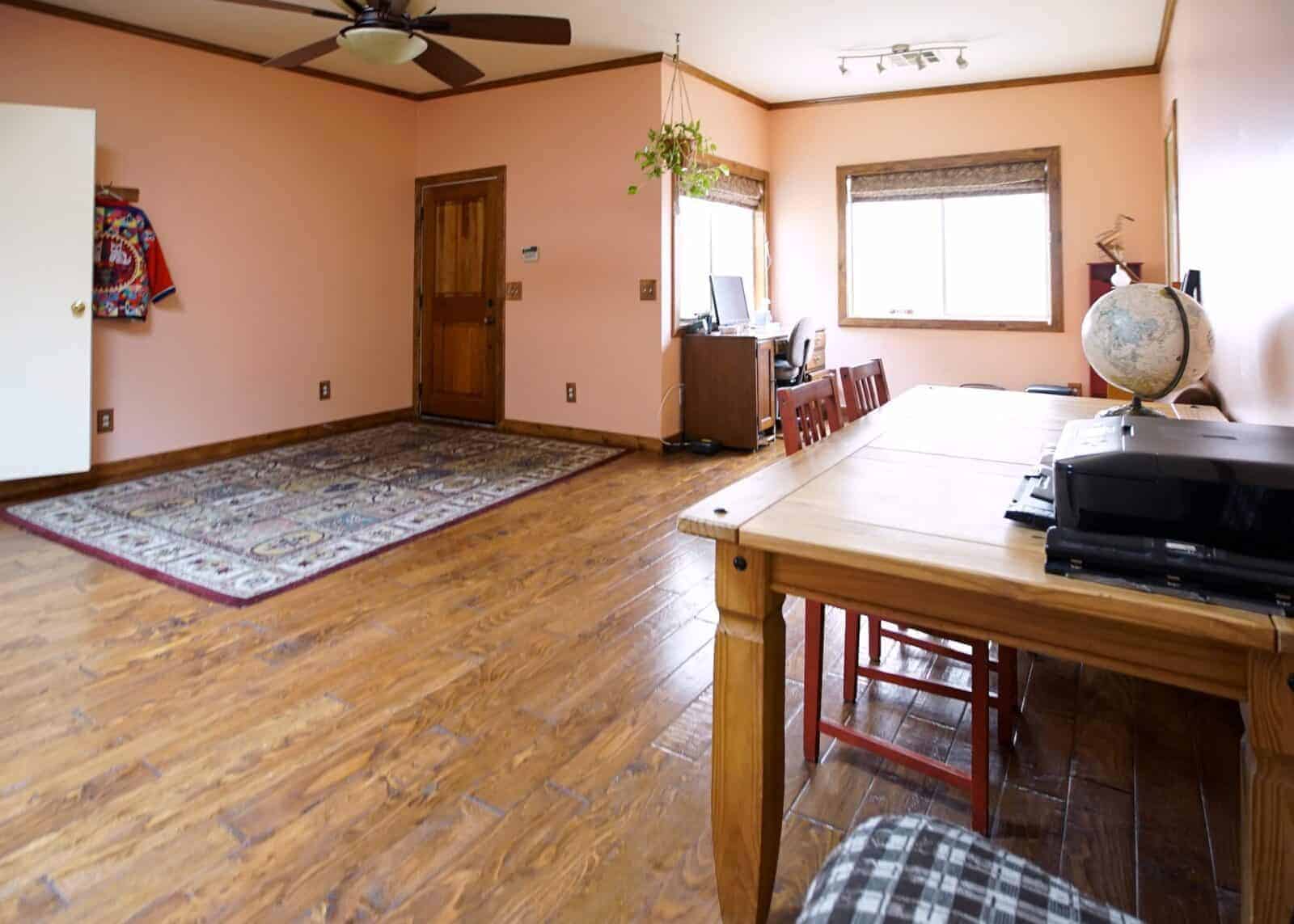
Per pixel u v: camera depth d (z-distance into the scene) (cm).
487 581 290
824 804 167
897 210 593
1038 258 554
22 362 388
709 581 291
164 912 135
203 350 485
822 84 556
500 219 573
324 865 147
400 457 495
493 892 140
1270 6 193
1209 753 185
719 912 136
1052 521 116
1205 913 137
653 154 468
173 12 420
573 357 550
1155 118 502
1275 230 190
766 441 543
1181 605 88
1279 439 105
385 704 204
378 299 598
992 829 159
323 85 544
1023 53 484
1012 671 188
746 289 627
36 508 375
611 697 208
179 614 258
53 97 406
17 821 157
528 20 288
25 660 226
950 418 226
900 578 110
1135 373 175
